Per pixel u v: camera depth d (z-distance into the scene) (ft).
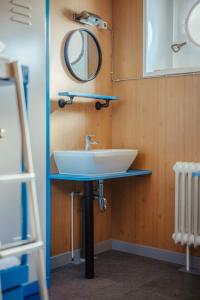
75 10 11.45
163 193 11.81
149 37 12.26
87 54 11.80
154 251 11.99
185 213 10.86
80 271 10.78
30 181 5.86
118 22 12.71
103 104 12.25
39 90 9.12
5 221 8.28
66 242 11.44
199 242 10.48
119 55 12.72
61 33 11.07
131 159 11.18
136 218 12.43
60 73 11.09
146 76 12.11
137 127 12.37
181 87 11.41
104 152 9.86
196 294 9.18
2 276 5.80
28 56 8.82
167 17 12.82
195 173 9.77
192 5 12.55
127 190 12.62
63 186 11.29
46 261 9.44
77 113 11.64
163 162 11.80
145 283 9.89
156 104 11.94
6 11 8.31
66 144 11.31
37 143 9.12
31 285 8.77
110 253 12.54
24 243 5.81
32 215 5.89
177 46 12.80
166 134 11.73
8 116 8.29
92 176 9.94
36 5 8.95
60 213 11.24
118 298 8.95
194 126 11.16
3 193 8.23
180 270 10.89
